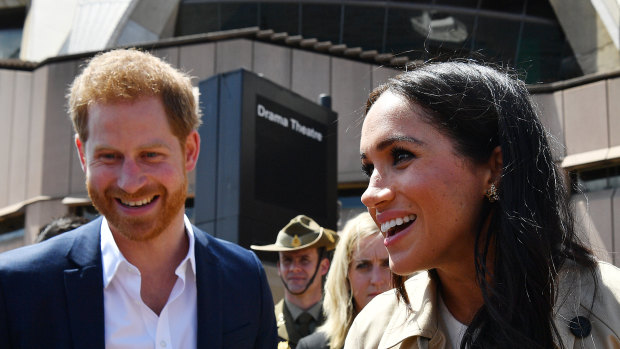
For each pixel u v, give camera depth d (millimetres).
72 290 1514
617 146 11453
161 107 1544
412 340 1436
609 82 11773
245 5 17703
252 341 1674
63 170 13641
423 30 17516
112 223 1542
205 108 5410
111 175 1508
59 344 1470
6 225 14484
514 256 1260
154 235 1562
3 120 14633
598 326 1271
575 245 1338
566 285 1316
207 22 17875
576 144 11938
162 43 13594
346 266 2764
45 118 13984
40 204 13523
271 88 5555
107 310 1557
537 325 1243
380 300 1622
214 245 1741
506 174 1285
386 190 1315
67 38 17625
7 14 19641
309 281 3396
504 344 1248
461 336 1392
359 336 1584
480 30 17578
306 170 5879
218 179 5168
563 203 1353
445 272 1396
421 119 1312
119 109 1504
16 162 14305
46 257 1537
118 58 1573
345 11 17609
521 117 1322
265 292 1750
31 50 17844
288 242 3406
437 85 1319
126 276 1578
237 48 13227
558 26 17328
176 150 1567
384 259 2709
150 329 1577
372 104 1459
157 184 1523
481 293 1344
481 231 1309
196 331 1619
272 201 5355
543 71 17219
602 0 15703
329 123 6328
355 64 13078
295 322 3371
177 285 1620
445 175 1292
